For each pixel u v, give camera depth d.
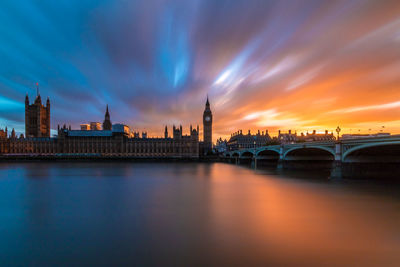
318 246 24.22
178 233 27.98
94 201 44.75
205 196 49.28
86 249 23.83
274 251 23.09
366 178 68.69
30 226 30.78
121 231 28.81
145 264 20.88
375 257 21.81
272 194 51.03
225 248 23.92
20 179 78.31
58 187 61.44
